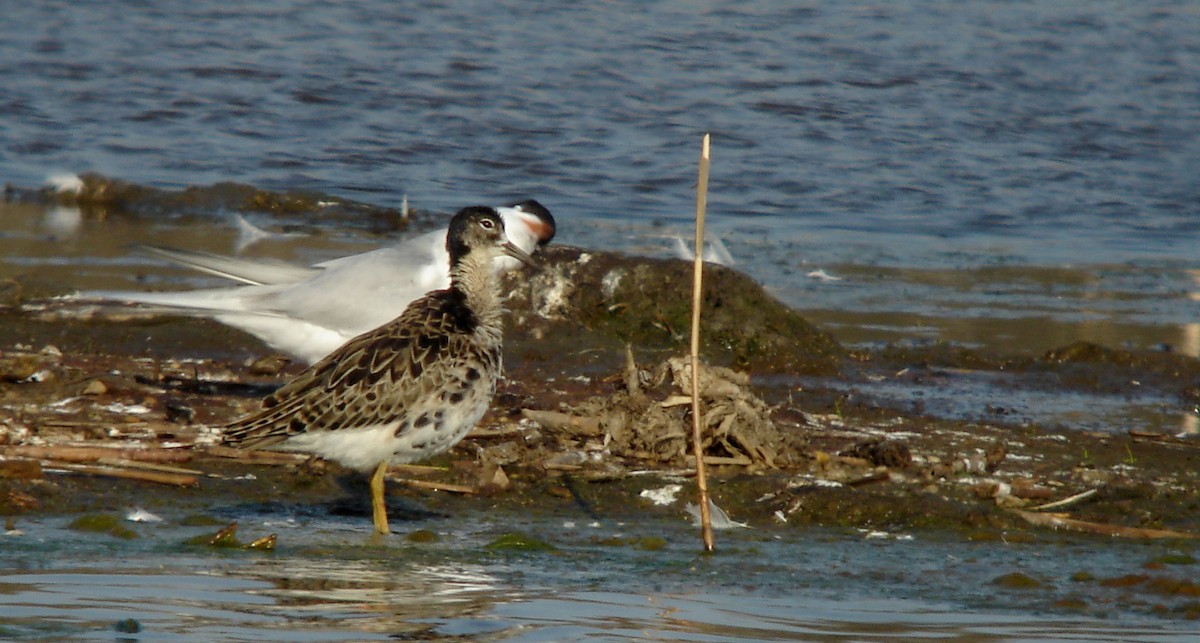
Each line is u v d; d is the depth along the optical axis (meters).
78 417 12.02
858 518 10.91
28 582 8.59
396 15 36.69
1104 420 14.12
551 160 25.70
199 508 10.45
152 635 7.73
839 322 17.38
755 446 11.88
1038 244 22.12
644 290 16.08
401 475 11.40
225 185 23.12
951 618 8.55
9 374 12.81
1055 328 17.50
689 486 11.27
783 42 34.50
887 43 34.50
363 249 20.03
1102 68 32.72
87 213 21.75
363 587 8.77
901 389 14.80
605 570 9.40
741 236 21.78
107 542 9.52
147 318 15.38
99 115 27.56
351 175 24.61
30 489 10.38
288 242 20.33
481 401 10.41
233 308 13.05
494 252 10.71
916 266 20.48
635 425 11.94
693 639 7.98
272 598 8.48
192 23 35.31
